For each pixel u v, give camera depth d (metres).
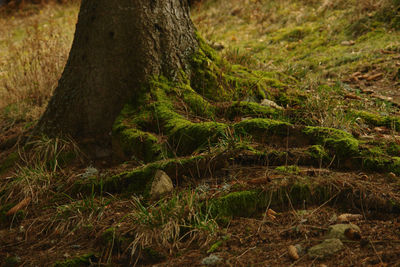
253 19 10.14
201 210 2.78
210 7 11.27
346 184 2.80
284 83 5.04
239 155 3.20
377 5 8.09
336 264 2.18
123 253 2.58
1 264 2.67
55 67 6.04
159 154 3.44
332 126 3.63
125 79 3.95
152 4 3.99
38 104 5.69
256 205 2.80
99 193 3.29
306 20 9.26
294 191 2.82
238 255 2.41
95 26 3.94
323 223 2.58
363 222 2.53
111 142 3.89
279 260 2.30
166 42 4.07
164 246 2.56
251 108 3.89
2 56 8.85
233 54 6.36
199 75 4.23
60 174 3.58
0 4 14.87
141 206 2.75
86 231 2.88
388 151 3.19
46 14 12.66
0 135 4.94
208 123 3.51
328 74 6.22
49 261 2.63
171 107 3.86
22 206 3.24
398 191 2.69
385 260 2.10
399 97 4.99
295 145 3.35
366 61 6.43
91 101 3.96
